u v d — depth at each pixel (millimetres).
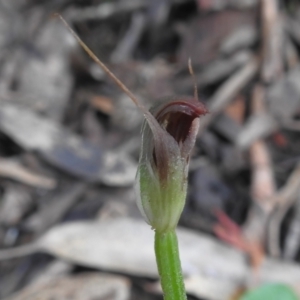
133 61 281
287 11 272
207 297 183
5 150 235
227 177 224
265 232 205
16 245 205
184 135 94
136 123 244
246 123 237
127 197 215
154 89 262
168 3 290
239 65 258
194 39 274
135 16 293
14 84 258
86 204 214
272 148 232
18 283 191
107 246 189
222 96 246
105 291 184
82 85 266
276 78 251
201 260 187
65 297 184
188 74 266
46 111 250
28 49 267
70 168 222
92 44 281
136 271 187
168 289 98
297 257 201
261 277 185
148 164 95
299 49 267
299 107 239
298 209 208
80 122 251
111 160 223
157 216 96
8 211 215
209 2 279
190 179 224
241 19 271
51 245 191
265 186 217
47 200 217
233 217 212
